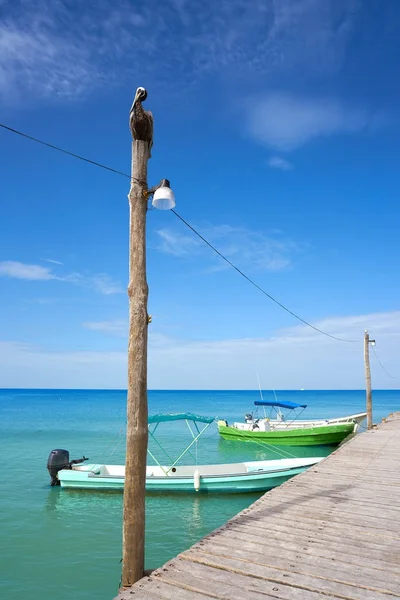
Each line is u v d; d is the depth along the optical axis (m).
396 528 6.69
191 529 12.00
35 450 27.34
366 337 27.09
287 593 4.75
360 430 32.47
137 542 6.00
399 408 82.69
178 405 95.31
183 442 31.23
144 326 6.45
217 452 26.48
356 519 7.11
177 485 14.62
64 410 74.75
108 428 41.91
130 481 6.09
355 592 4.76
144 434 6.23
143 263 6.59
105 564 9.92
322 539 6.24
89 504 14.49
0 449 27.78
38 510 13.89
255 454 25.66
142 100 6.75
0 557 10.29
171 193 6.45
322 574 5.17
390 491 8.92
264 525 6.82
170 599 4.67
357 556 5.66
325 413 68.69
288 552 5.79
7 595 8.47
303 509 7.65
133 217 6.65
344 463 12.02
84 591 8.66
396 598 4.64
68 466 16.64
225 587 4.89
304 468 14.82
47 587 8.82
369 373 26.77
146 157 6.84
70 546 10.98
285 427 31.09
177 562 5.54
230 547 5.96
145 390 6.34
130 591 4.86
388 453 13.66
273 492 8.86
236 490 14.66
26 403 104.19
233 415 64.69
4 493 15.94
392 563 5.46
